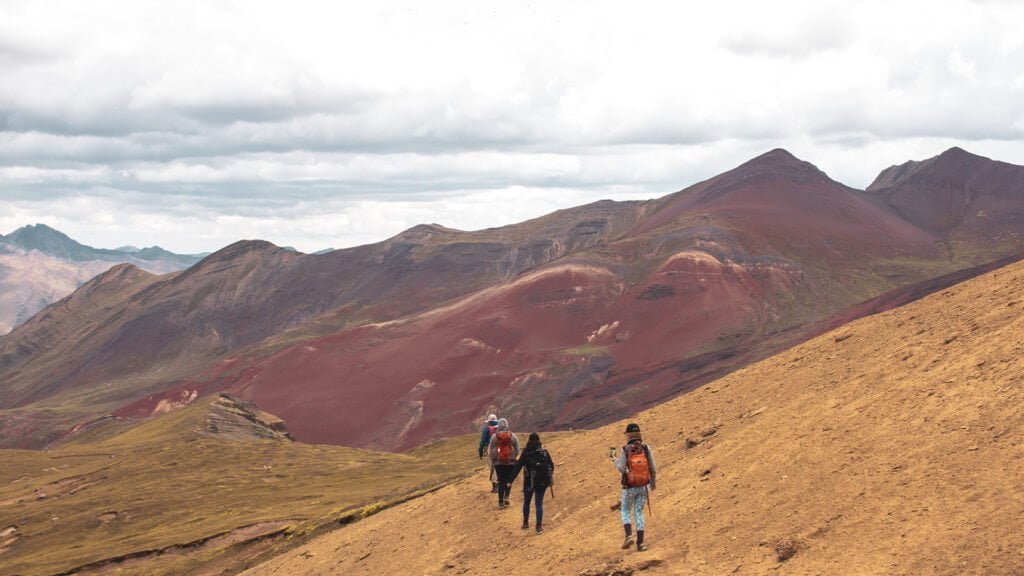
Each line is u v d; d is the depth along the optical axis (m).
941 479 11.93
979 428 12.81
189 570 45.78
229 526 55.97
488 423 23.69
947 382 15.27
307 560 28.20
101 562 50.62
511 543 19.12
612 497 19.36
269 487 77.31
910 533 10.98
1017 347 14.91
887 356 19.42
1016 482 10.84
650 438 23.69
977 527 10.32
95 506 74.38
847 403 17.30
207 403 151.38
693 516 15.45
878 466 13.41
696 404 25.22
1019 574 9.13
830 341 24.33
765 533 13.20
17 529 69.62
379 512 35.53
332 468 86.62
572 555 16.27
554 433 66.19
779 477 15.11
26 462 113.62
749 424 19.75
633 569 13.86
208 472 87.62
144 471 90.69
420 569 20.17
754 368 26.52
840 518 12.40
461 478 35.09
